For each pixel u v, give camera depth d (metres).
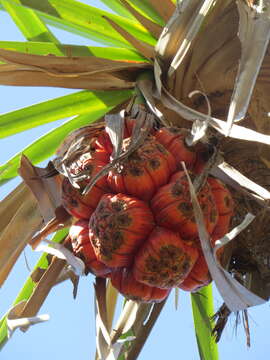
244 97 0.55
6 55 0.68
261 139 0.56
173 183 0.58
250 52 0.56
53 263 0.67
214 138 0.61
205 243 0.54
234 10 0.67
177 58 0.67
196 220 0.54
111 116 0.60
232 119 0.54
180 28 0.66
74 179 0.60
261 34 0.56
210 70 0.69
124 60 0.72
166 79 0.70
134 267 0.58
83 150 0.62
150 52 0.71
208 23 0.68
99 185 0.60
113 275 0.61
